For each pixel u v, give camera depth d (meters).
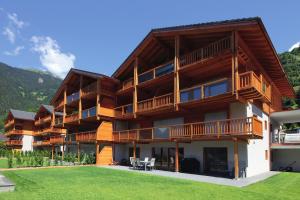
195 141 19.75
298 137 24.19
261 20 14.90
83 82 32.62
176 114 21.95
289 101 49.41
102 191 10.78
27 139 59.97
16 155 27.48
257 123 15.52
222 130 17.42
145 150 24.56
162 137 20.22
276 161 24.36
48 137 52.62
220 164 18.14
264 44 17.25
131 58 24.34
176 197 9.86
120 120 27.48
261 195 10.52
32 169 19.83
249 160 17.27
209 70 19.02
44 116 53.66
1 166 23.30
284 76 23.44
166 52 23.59
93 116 26.80
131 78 24.95
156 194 10.34
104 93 26.67
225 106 18.36
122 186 12.09
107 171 18.61
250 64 18.39
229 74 18.72
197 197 9.91
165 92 23.77
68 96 33.50
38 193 10.12
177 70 19.38
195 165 18.88
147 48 23.11
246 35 16.45
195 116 20.42
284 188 12.52
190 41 20.41
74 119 31.02
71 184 12.48
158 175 16.42
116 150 26.66
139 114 23.20
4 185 10.61
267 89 22.23
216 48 18.16
